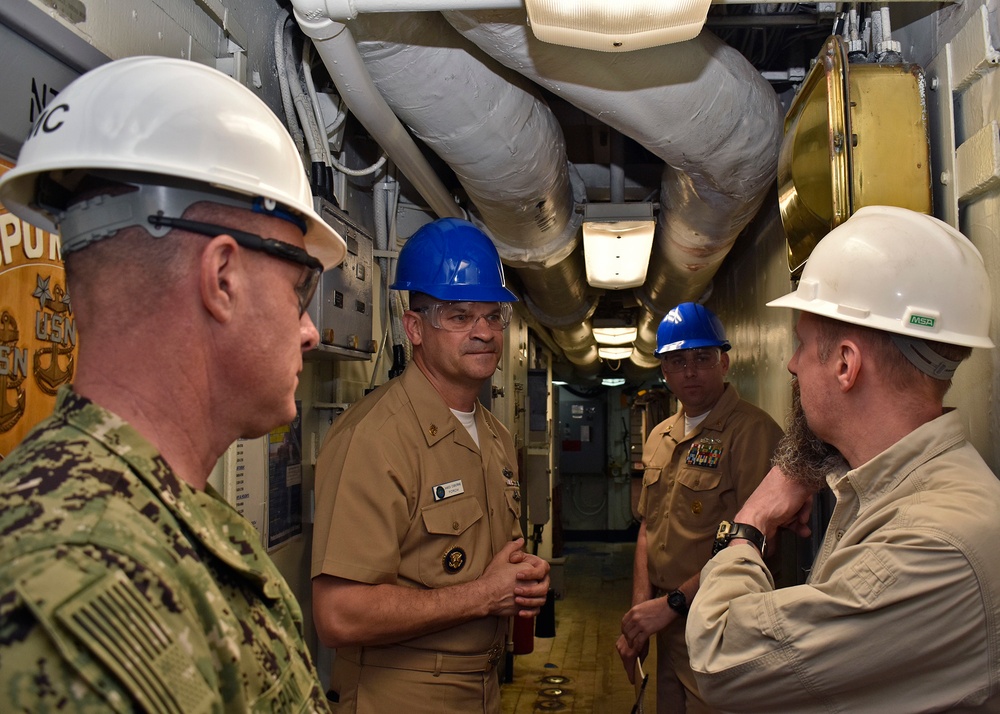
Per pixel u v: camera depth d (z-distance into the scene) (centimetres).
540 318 483
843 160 136
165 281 61
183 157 63
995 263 124
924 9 157
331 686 163
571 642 514
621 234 278
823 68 143
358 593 140
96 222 61
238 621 60
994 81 123
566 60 148
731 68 174
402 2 125
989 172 122
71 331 104
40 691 41
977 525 90
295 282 72
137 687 44
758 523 132
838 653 94
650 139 178
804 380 118
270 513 175
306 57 177
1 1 86
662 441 265
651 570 249
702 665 106
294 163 75
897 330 104
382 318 245
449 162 194
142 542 51
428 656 148
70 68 104
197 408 64
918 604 90
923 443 103
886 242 108
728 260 384
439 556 154
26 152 63
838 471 129
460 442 163
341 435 159
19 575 43
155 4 128
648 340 602
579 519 1099
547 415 575
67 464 52
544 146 200
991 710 89
